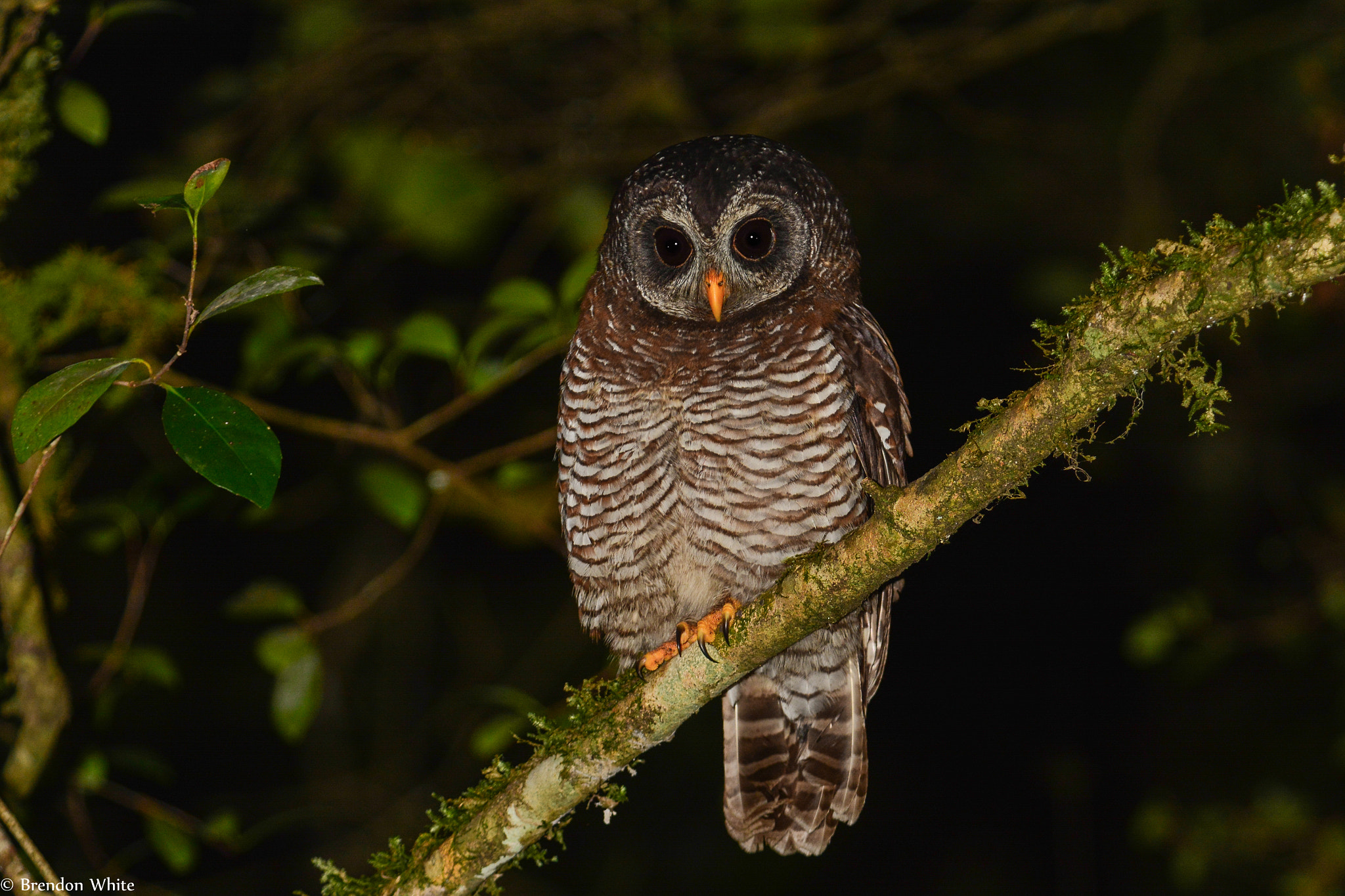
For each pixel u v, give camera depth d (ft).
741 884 49.34
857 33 41.73
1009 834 51.39
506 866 18.72
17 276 28.04
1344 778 48.67
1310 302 39.68
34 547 23.67
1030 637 53.11
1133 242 42.75
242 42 43.57
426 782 43.16
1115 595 52.65
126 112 40.55
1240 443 49.75
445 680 50.78
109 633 46.14
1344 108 40.55
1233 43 42.83
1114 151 49.01
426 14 43.42
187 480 29.53
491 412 44.55
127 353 27.66
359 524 48.03
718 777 50.31
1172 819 41.34
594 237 40.06
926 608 53.93
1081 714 52.21
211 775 47.16
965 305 51.47
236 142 40.11
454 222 39.75
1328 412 49.90
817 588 16.93
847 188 47.21
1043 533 53.57
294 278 14.15
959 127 47.09
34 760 23.53
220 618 48.39
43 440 13.03
